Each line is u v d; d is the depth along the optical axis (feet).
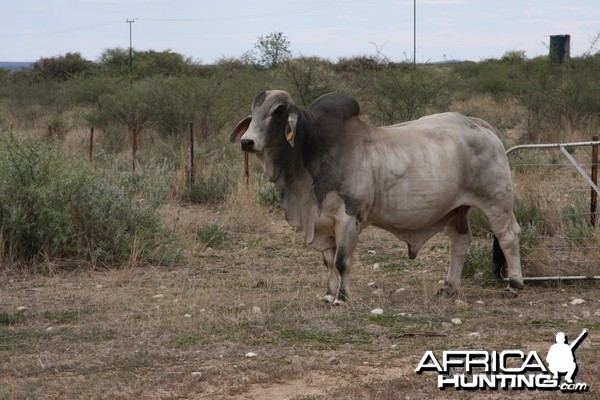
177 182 52.47
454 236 30.86
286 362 23.07
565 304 29.76
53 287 32.58
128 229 37.78
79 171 38.01
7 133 39.83
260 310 28.45
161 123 82.07
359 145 28.35
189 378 21.77
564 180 51.31
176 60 154.40
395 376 21.97
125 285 32.96
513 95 103.24
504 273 32.40
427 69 84.58
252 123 27.20
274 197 48.14
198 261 37.19
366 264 36.70
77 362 23.39
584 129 77.77
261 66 135.74
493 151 30.07
